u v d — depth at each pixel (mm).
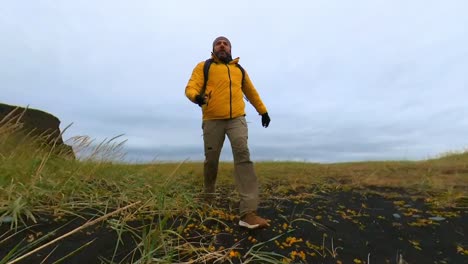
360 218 3756
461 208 4203
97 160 3836
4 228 2289
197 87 3414
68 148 3729
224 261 2393
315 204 4230
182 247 2461
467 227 3588
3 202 2455
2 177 2717
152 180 3996
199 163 6863
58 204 2777
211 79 3449
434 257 2902
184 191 3799
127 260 2188
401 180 5941
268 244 2812
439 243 3186
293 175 6258
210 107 3438
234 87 3477
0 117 5508
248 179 3199
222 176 5922
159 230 2314
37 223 2457
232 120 3443
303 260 2596
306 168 7434
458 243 3199
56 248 2182
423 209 4188
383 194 4918
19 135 3619
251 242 2812
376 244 3072
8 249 2064
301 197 4566
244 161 3244
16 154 3266
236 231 3035
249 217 3064
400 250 2980
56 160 3506
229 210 3771
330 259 2680
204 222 3143
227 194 4602
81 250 2213
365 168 7594
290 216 3631
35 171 2982
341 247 2928
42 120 6367
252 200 3115
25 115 6039
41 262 1991
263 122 3932
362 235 3254
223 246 2664
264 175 6148
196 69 3529
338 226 3436
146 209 3119
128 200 3215
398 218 3809
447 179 5906
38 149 3438
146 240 2213
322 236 3111
